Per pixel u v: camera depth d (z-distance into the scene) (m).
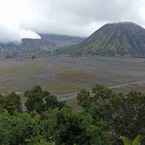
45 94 75.12
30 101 73.81
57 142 29.31
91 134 30.59
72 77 199.62
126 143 23.59
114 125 49.16
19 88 152.62
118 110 53.97
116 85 167.25
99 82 179.00
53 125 30.61
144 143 39.09
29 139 26.36
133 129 48.28
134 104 55.69
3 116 29.30
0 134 26.36
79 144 30.00
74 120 30.47
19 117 29.58
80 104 70.00
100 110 55.28
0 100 67.19
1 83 173.12
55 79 189.88
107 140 35.66
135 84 171.00
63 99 113.94
